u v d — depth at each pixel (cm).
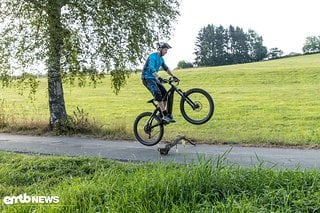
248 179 687
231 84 4703
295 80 4659
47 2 1388
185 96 1131
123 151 1146
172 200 629
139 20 1488
